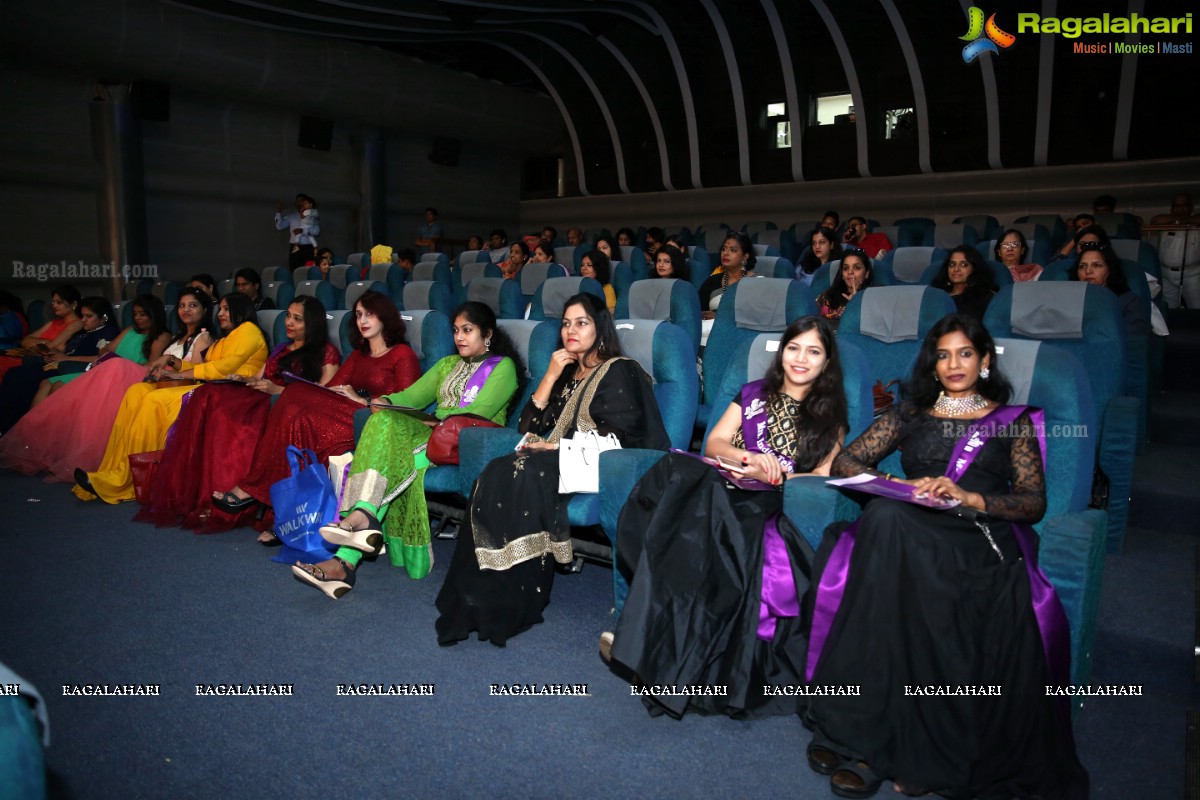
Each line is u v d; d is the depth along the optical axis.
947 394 2.15
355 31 10.45
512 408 3.31
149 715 2.01
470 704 2.08
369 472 2.76
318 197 11.57
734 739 1.94
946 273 3.99
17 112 8.75
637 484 2.23
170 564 3.08
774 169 12.05
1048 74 9.68
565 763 1.83
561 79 13.26
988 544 1.83
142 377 4.34
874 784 1.73
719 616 2.02
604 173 13.77
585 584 2.92
